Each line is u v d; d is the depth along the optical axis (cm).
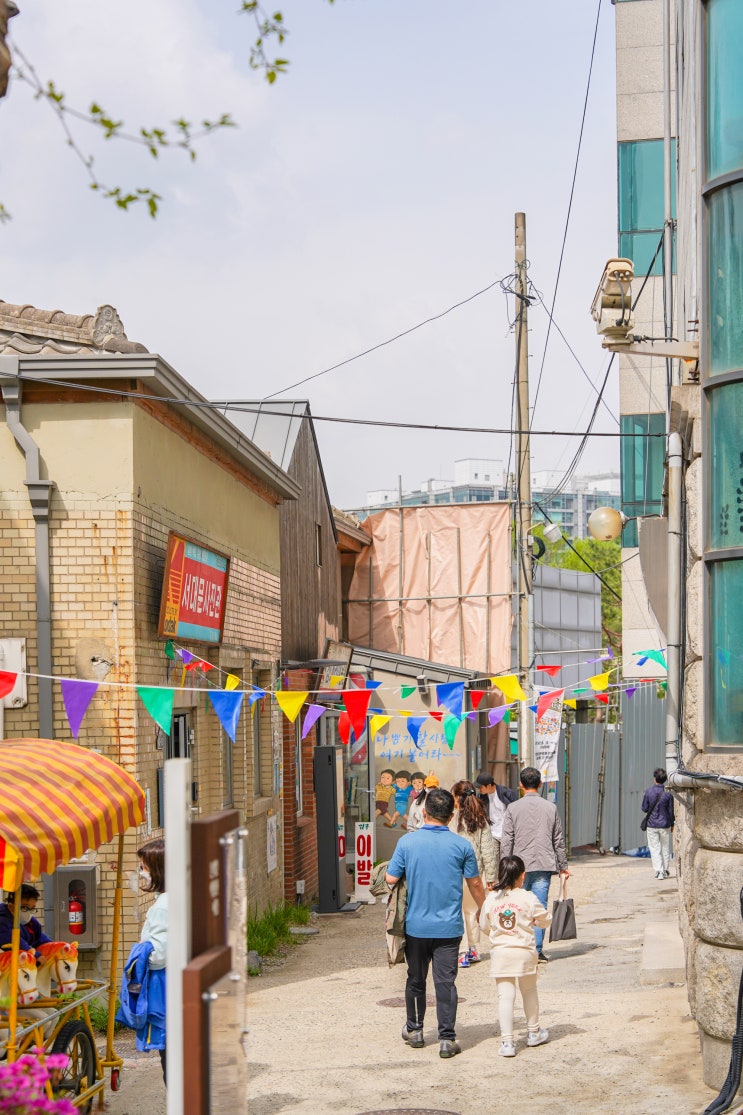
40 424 1048
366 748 2067
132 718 1027
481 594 2692
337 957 1399
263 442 1958
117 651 1030
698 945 726
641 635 2755
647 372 2762
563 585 3231
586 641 3366
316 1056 887
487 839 1234
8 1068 351
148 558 1087
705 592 729
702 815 720
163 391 1077
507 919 861
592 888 1908
